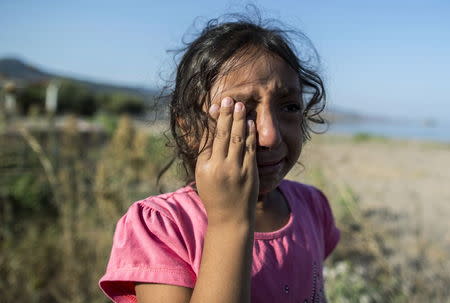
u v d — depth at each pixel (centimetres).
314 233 142
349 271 342
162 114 161
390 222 583
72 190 434
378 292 332
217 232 96
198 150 117
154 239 111
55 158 468
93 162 491
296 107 116
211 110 104
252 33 118
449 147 2278
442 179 1131
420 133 4928
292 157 116
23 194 504
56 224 464
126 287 112
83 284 365
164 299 103
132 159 481
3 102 444
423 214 683
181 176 147
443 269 369
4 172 482
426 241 463
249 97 107
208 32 128
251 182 98
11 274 372
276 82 109
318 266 134
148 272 105
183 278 105
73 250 377
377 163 1405
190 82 119
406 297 323
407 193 893
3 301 354
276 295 116
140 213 117
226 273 92
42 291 367
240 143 98
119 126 534
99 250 374
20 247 401
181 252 110
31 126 488
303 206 149
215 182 96
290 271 121
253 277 115
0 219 444
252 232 97
